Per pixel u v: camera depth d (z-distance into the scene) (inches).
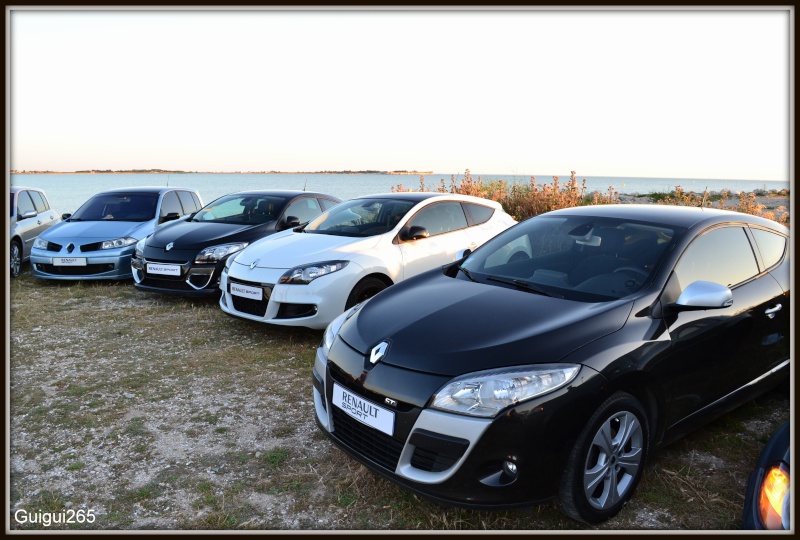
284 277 197.6
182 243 259.6
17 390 158.9
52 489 109.4
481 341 97.9
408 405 94.4
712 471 116.2
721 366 118.0
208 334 214.2
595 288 116.6
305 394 157.4
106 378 168.7
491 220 258.7
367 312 122.5
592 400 91.7
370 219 234.7
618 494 100.0
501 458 88.4
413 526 98.6
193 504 104.7
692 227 126.3
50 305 260.4
